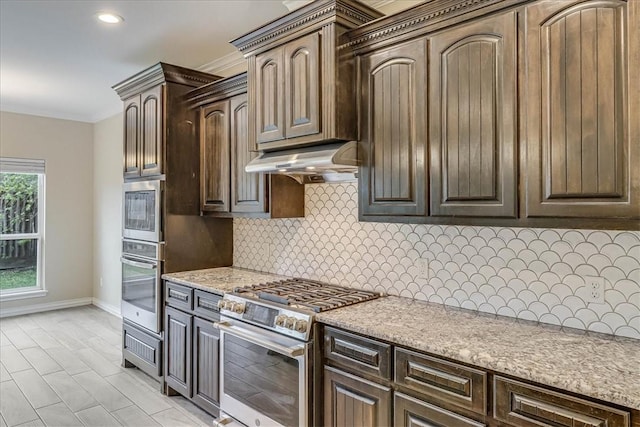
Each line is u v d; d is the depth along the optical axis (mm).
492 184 1684
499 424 1428
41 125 5480
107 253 5570
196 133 3373
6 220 5359
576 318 1811
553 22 1521
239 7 2707
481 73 1711
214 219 3512
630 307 1685
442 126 1837
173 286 3074
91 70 3916
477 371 1477
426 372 1610
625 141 1374
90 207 5906
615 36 1391
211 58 3617
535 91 1567
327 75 2131
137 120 3514
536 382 1337
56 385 3316
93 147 5910
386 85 2043
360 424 1837
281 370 2152
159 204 3219
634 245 1675
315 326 2020
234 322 2436
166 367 3150
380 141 2072
